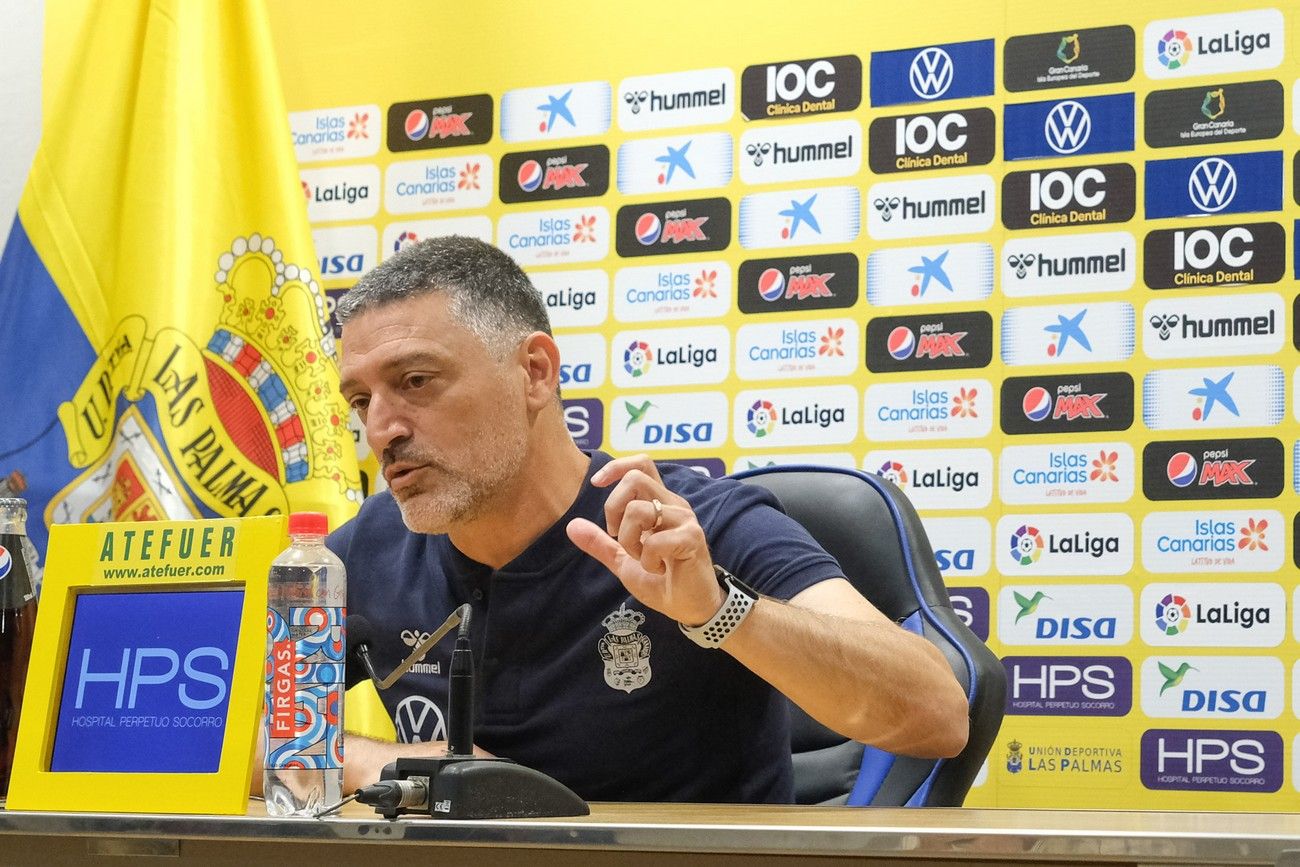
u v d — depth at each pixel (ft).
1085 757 8.43
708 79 9.51
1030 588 8.61
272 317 9.12
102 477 9.00
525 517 5.11
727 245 9.37
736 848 2.62
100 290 9.18
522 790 3.17
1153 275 8.57
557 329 9.65
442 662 5.39
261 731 4.46
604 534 3.95
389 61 10.18
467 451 4.82
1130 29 8.74
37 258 9.20
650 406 9.42
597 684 5.08
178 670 3.55
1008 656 8.61
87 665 3.68
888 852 2.54
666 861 2.76
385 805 3.02
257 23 9.39
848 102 9.21
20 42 9.47
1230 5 8.59
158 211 9.09
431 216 10.01
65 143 9.29
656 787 5.13
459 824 2.79
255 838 2.97
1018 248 8.81
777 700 5.25
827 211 9.19
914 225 9.01
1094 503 8.54
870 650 4.29
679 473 5.42
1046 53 8.88
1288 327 8.34
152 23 9.32
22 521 4.27
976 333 8.84
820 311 9.14
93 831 3.10
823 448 9.05
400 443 4.82
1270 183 8.45
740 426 9.23
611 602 5.09
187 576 3.64
